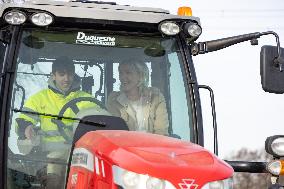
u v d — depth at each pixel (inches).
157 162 208.4
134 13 266.2
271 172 253.8
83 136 235.3
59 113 256.4
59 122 253.9
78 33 265.3
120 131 234.7
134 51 268.7
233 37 269.1
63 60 261.1
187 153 216.2
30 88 256.8
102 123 248.2
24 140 251.8
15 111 253.1
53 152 252.4
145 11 270.2
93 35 266.4
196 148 221.8
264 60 250.2
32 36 260.4
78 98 259.8
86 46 265.3
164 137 231.5
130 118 264.8
